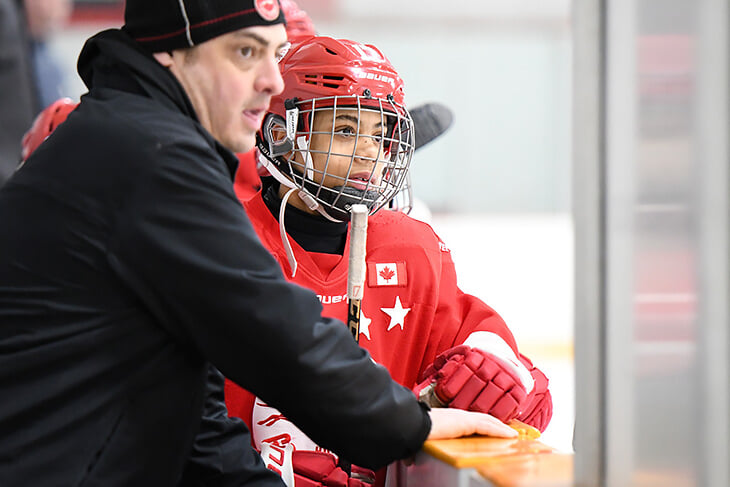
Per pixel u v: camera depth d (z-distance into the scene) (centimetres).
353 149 466
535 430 410
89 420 333
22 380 332
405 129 494
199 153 334
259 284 329
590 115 277
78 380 330
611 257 274
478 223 2786
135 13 358
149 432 343
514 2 2709
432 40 2750
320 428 348
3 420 328
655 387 258
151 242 322
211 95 360
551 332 1909
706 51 229
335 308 485
